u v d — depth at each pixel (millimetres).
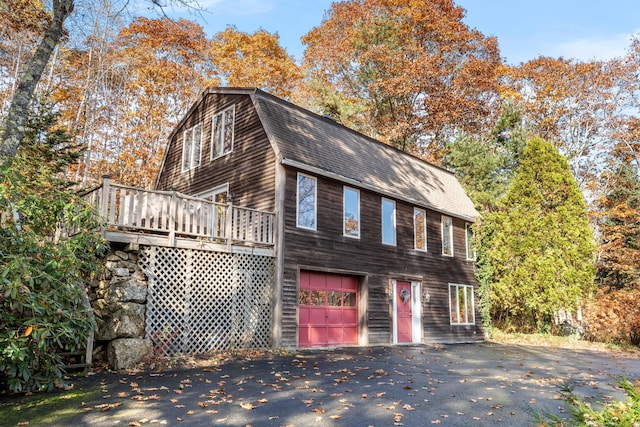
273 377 8047
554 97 30672
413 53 29484
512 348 15609
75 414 5570
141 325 9344
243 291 11539
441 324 17672
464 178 27438
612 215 27266
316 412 5945
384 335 15047
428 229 17984
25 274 6137
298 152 13234
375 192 15484
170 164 17703
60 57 22438
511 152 28406
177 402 6184
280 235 12312
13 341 5742
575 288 18719
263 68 28953
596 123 30406
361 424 5566
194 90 27328
